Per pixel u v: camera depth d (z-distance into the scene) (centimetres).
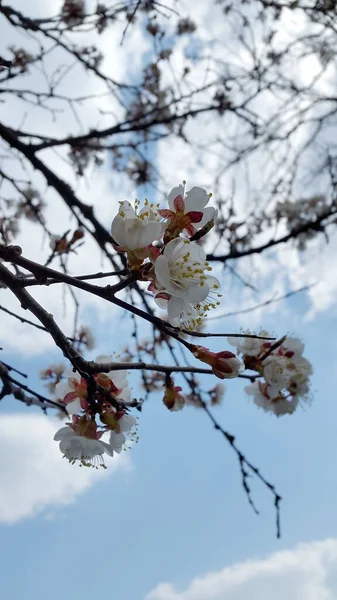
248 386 38
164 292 21
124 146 59
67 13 62
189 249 21
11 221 64
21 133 53
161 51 61
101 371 24
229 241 52
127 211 21
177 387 30
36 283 22
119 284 20
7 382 35
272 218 69
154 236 20
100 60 66
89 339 53
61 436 25
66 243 36
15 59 56
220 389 58
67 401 27
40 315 23
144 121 69
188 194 21
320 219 52
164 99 69
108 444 24
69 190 51
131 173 71
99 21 53
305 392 37
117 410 25
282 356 36
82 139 56
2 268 22
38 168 50
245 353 35
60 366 51
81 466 25
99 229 49
